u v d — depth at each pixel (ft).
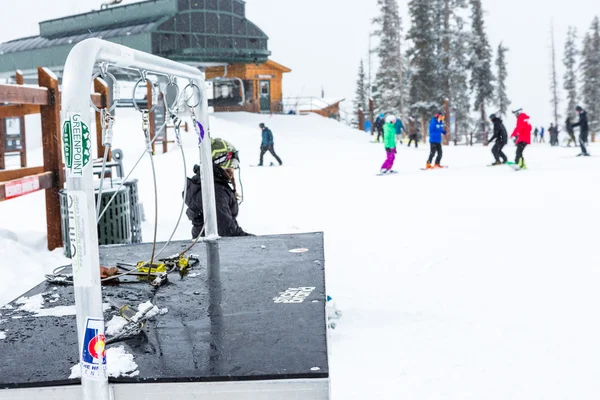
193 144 73.41
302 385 3.79
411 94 155.22
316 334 4.46
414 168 57.31
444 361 11.26
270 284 5.93
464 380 10.42
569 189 35.50
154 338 4.51
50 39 113.91
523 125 49.01
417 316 14.02
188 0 94.79
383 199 34.94
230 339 4.43
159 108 67.31
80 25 107.65
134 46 92.99
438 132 54.70
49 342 4.57
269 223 28.30
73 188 3.67
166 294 5.69
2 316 5.26
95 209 3.80
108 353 4.17
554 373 10.61
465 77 155.12
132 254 7.63
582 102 196.54
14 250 18.40
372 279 17.71
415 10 151.74
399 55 163.63
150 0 95.96
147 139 5.25
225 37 99.45
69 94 3.68
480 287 16.29
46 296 5.88
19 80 37.06
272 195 38.65
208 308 5.21
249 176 52.08
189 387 3.81
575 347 11.73
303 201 35.40
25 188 18.34
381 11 170.30
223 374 3.80
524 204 30.48
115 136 77.10
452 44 152.35
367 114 162.61
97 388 3.73
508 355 11.46
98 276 3.76
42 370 4.02
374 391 10.09
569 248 20.36
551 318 13.52
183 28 94.58
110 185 19.13
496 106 197.57
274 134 97.60
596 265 17.99
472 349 11.81
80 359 3.78
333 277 18.15
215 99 117.50
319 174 52.70
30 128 81.87
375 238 23.75
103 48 4.02
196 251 7.68
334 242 23.43
